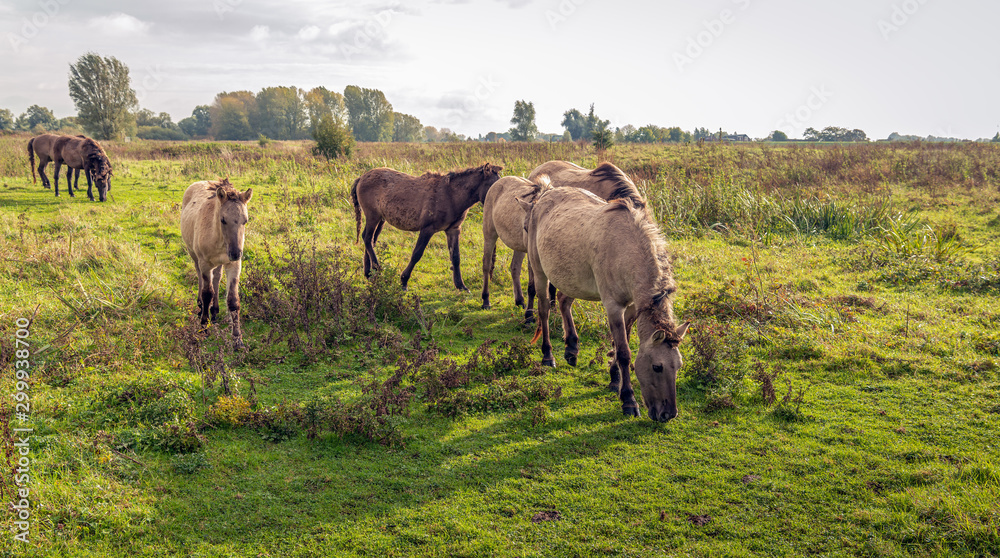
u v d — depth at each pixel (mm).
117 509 3734
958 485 4133
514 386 6020
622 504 4102
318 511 3963
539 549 3625
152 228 12055
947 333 7215
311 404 5152
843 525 3820
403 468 4551
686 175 16906
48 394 5199
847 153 24922
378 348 7145
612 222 5461
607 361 6906
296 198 15867
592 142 30078
